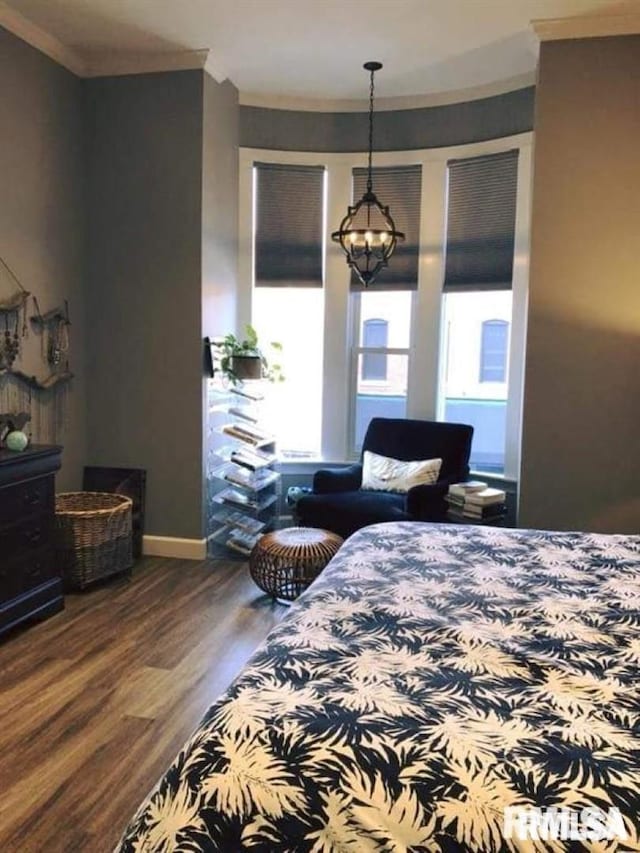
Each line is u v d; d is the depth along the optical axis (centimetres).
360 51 400
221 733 130
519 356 447
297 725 129
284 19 360
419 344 486
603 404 370
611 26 351
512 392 452
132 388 440
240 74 439
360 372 511
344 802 116
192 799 122
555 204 366
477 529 280
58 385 416
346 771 119
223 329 465
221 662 297
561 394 374
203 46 396
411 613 185
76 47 400
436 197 473
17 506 315
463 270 469
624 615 186
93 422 448
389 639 168
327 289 496
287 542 356
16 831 192
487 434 484
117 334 439
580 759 119
